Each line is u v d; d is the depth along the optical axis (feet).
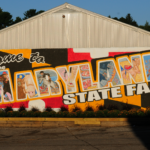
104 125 41.63
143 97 50.19
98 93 50.88
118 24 50.55
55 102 51.29
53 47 51.37
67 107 51.03
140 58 50.26
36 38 51.52
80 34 51.01
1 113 47.19
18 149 26.43
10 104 51.88
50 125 41.45
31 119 43.60
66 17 51.11
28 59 51.75
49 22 51.29
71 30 51.16
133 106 50.31
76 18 51.03
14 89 51.96
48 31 51.37
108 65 50.83
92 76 51.03
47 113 47.24
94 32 50.83
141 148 26.32
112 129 38.60
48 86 51.44
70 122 41.70
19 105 51.78
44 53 51.49
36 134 35.24
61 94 51.26
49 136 33.73
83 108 50.88
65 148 26.61
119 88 50.67
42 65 51.57
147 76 50.16
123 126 41.42
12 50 51.88
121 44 50.60
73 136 33.53
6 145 28.40
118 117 45.60
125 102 50.47
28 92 51.72
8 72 52.08
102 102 50.80
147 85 50.19
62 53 51.24
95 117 45.85
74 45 51.16
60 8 51.21
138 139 31.01
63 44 51.26
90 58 51.01
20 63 51.88
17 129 39.34
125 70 50.57
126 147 26.81
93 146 27.37
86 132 36.37
